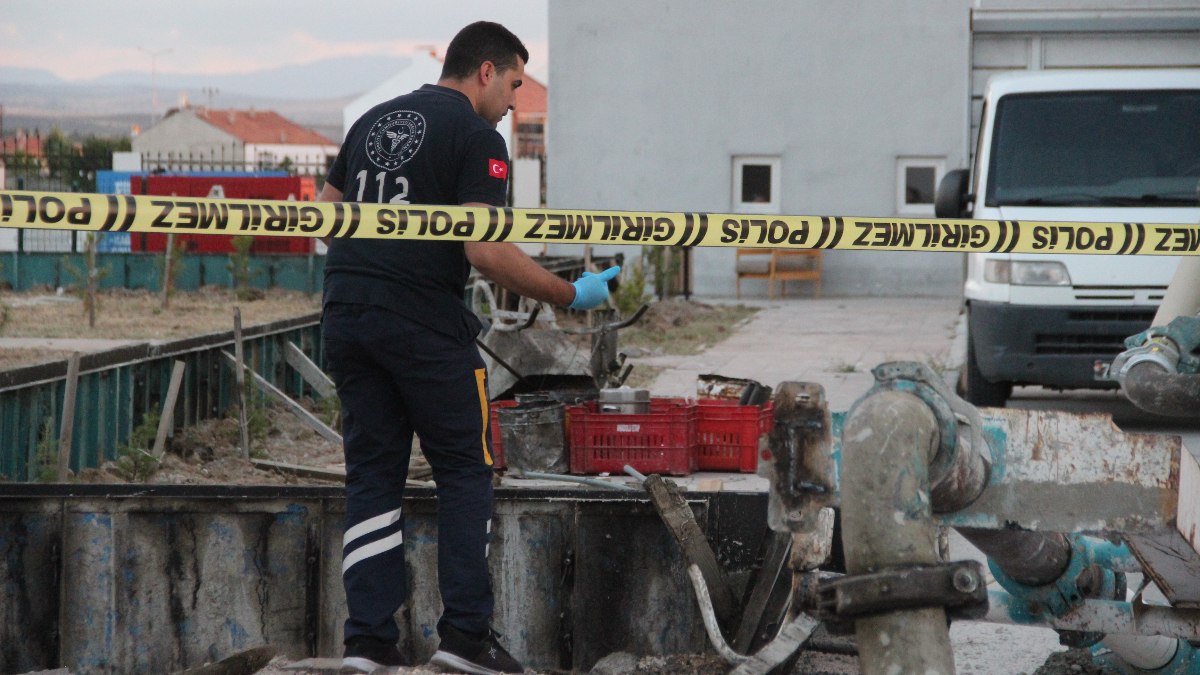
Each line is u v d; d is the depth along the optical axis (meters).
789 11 32.78
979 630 6.96
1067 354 13.91
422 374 5.69
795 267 33.09
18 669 6.29
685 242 5.46
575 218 5.45
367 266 5.70
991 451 3.97
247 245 29.39
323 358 15.93
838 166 33.06
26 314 24.34
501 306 19.25
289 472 11.47
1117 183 14.48
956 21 32.25
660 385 17.20
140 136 167.38
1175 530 3.93
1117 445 3.96
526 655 6.35
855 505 3.46
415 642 6.34
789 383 3.66
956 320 26.64
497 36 6.04
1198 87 14.91
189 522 6.33
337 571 6.33
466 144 5.71
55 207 4.92
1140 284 13.62
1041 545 4.66
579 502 6.28
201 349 12.38
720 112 33.34
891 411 3.48
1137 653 5.37
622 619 6.28
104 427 10.90
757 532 6.32
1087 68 20.81
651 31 33.38
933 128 32.56
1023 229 5.54
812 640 5.78
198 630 6.35
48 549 6.30
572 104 33.88
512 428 11.36
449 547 5.77
